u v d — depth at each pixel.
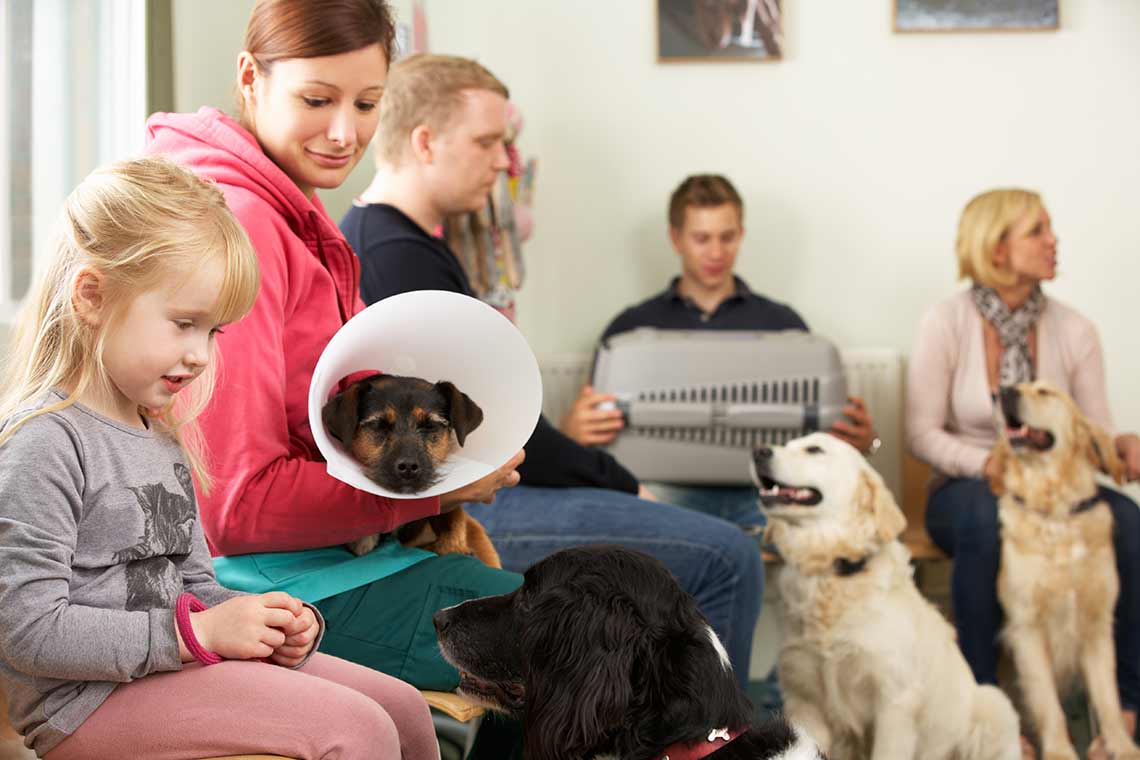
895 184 4.42
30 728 1.36
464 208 2.67
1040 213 3.72
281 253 1.83
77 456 1.33
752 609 2.61
